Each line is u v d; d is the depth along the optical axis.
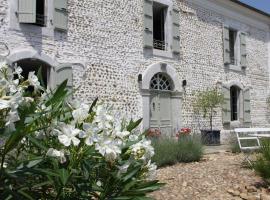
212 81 14.27
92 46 10.24
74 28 9.88
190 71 13.34
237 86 15.55
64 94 2.10
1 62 2.08
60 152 2.00
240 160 7.92
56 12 9.44
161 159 7.73
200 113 13.45
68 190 2.21
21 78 2.22
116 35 10.91
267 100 17.44
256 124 16.62
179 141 8.91
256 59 16.95
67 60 9.64
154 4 12.48
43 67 9.57
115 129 2.15
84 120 2.10
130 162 2.28
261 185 5.84
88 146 2.04
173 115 12.55
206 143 12.54
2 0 8.54
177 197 5.14
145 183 2.37
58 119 2.11
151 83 12.08
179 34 12.97
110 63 10.66
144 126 11.32
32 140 2.00
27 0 8.78
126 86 11.02
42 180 2.19
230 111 14.96
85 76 9.98
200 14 14.08
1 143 1.85
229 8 15.37
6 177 1.92
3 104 1.78
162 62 12.20
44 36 9.21
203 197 5.21
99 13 10.52
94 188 2.16
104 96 10.40
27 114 1.91
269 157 6.31
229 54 15.12
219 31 14.89
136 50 11.46
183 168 7.36
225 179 6.22
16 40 8.71
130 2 11.45
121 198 2.21
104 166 2.24
